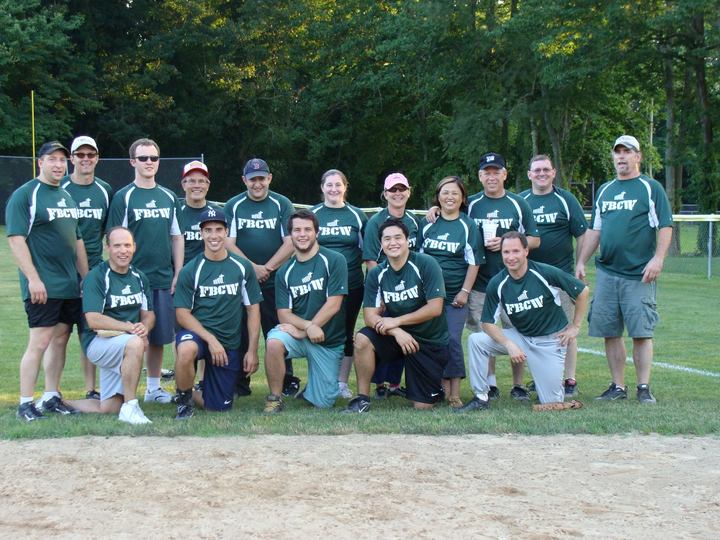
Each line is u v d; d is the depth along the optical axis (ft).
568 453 16.97
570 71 86.17
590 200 140.36
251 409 22.18
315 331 21.88
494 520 12.96
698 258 68.39
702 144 90.43
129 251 20.95
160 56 132.87
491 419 19.76
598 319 23.52
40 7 122.31
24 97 117.08
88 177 22.75
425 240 23.86
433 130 135.13
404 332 21.49
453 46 112.16
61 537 12.19
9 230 20.12
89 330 21.31
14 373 26.94
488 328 21.89
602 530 12.66
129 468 15.56
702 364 29.32
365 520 12.85
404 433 18.62
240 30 135.95
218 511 13.23
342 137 141.08
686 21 81.35
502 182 23.95
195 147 141.59
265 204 24.76
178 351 20.77
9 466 15.70
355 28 130.21
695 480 15.21
